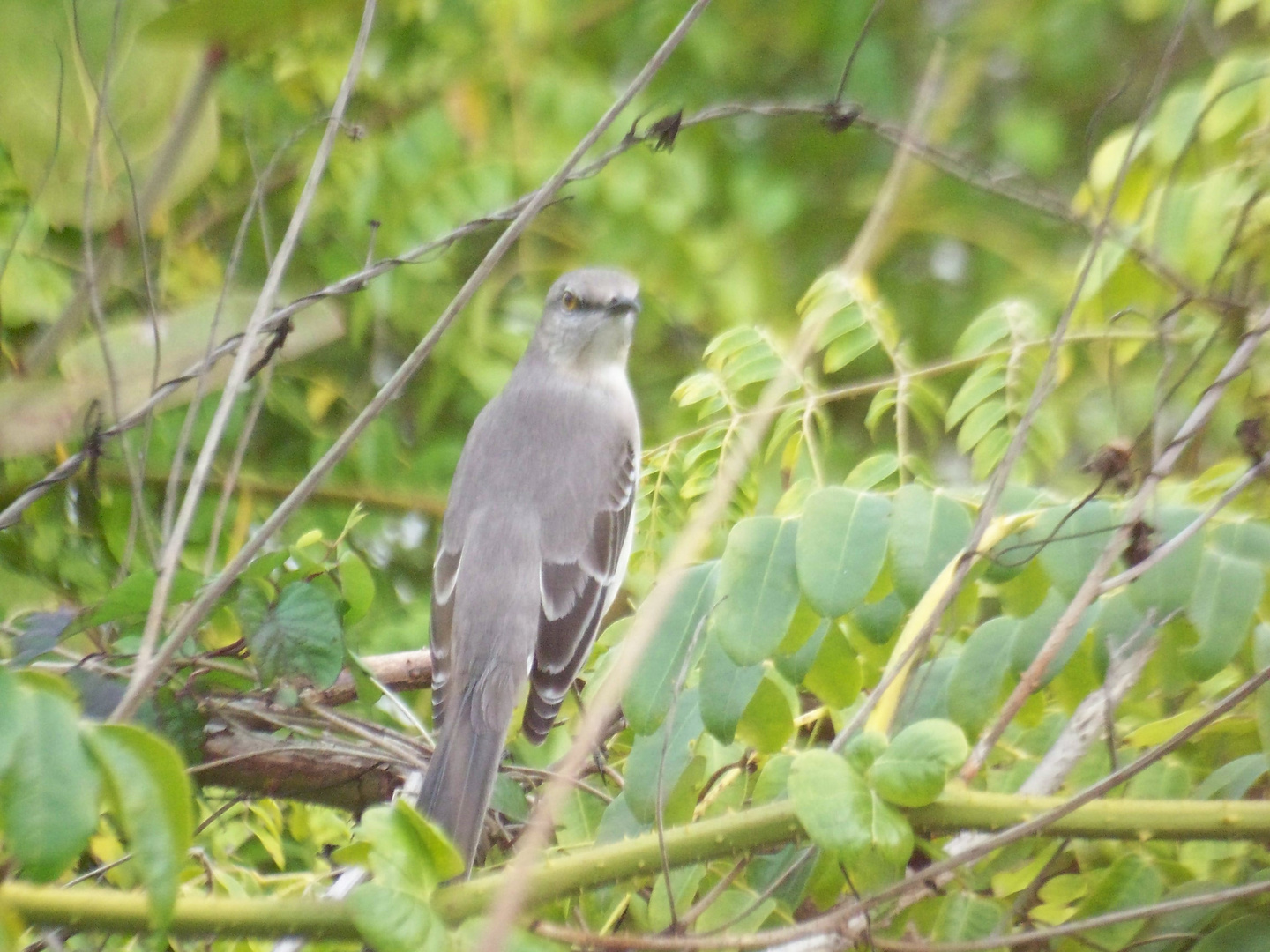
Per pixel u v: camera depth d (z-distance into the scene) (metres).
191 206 9.81
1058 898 5.73
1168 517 5.43
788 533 5.46
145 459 5.87
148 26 4.91
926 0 14.37
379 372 10.62
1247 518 5.38
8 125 5.70
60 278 8.62
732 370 7.30
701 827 4.89
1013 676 5.70
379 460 10.09
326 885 6.68
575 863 4.82
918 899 4.93
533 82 11.20
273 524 5.07
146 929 4.41
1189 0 5.23
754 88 14.47
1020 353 6.86
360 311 10.07
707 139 13.18
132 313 8.48
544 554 8.41
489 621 8.16
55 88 5.67
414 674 8.23
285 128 10.37
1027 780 5.33
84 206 5.51
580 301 9.47
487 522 8.48
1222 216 6.41
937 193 12.88
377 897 4.24
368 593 6.66
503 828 6.75
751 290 12.09
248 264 10.10
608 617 9.61
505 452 8.82
